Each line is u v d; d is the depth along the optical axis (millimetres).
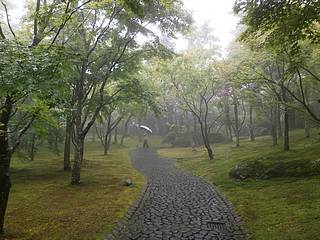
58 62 8094
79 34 19734
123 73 21406
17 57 7605
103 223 11086
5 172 9758
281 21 10172
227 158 27812
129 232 10219
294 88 27578
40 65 7586
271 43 11508
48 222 11211
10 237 9602
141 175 23000
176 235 9828
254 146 33750
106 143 39125
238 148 34312
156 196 15625
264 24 10930
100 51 21109
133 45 20500
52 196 15625
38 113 8859
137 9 11828
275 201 12836
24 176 22047
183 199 14859
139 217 11938
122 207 13344
